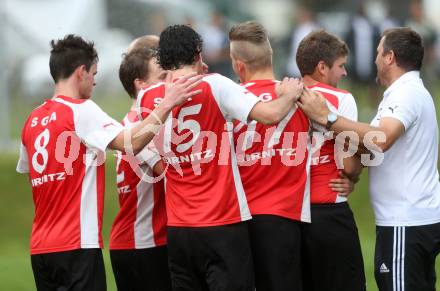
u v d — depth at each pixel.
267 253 21.06
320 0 95.69
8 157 43.69
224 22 73.94
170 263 21.25
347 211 21.91
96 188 21.05
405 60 21.86
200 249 20.56
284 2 101.69
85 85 21.89
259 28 21.67
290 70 59.41
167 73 21.12
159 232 23.30
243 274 20.48
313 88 22.02
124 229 23.41
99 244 20.98
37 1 74.31
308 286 22.28
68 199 20.94
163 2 80.69
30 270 35.09
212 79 20.59
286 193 21.19
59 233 20.89
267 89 21.39
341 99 21.77
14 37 69.31
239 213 20.56
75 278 20.84
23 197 42.69
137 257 23.38
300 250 21.61
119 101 63.44
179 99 20.14
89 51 21.89
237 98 20.30
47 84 64.50
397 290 21.47
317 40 22.42
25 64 67.62
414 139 21.50
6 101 47.31
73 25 73.75
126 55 24.14
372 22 56.16
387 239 21.66
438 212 21.62
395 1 73.31
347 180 21.83
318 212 21.64
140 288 23.67
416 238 21.41
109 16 79.12
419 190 21.48
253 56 21.50
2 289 31.62
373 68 55.78
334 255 21.75
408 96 21.36
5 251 40.53
